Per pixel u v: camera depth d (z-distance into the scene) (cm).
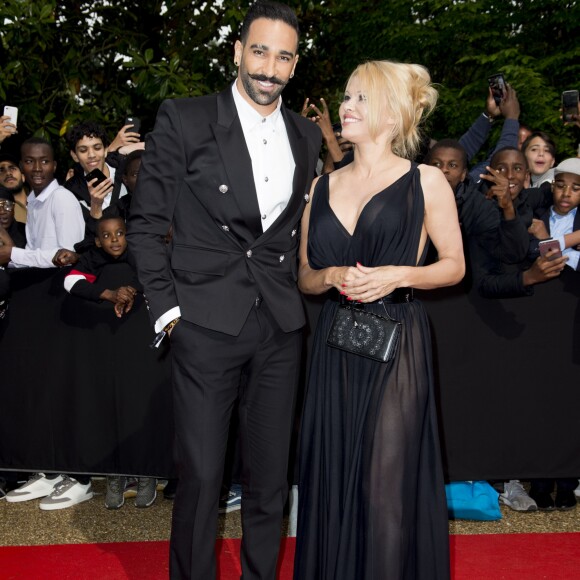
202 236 281
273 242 285
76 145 498
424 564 268
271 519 294
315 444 279
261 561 293
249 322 282
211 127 277
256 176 283
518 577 335
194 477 279
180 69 823
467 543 375
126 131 511
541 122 980
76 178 500
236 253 282
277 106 289
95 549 367
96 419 412
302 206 289
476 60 1117
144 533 390
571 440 405
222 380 280
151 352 406
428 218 273
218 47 951
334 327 271
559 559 355
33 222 482
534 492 428
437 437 274
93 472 414
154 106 896
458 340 399
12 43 791
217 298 277
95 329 410
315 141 299
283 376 289
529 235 400
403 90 269
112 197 462
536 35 1155
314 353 284
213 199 277
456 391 399
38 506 433
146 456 408
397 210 267
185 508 281
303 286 285
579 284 399
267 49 271
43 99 842
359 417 269
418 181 271
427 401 272
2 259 422
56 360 415
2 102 805
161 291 276
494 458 402
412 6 1123
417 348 271
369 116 268
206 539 282
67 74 851
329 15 1050
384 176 273
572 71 1123
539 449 404
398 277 262
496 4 1138
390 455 264
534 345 401
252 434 292
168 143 276
